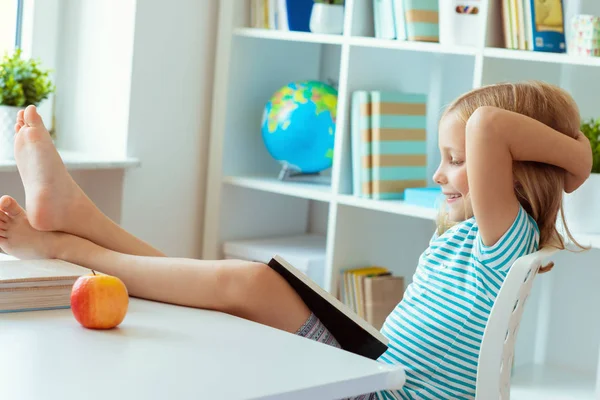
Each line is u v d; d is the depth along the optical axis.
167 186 2.82
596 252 2.55
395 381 1.11
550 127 1.61
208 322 1.32
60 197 1.76
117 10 2.69
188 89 2.83
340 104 2.62
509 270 1.44
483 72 2.35
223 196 2.91
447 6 2.40
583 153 1.59
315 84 2.81
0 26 2.72
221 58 2.86
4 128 2.40
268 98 3.01
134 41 2.65
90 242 1.73
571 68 2.57
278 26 2.79
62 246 1.72
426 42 2.47
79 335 1.18
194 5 2.80
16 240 1.75
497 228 1.52
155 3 2.69
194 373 1.03
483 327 1.54
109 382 0.97
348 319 1.43
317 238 3.15
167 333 1.23
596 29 2.20
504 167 1.51
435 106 2.89
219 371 1.04
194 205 2.92
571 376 2.52
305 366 1.09
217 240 2.91
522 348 2.64
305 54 3.11
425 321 1.59
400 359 1.59
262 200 3.05
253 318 1.51
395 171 2.62
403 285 2.71
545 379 2.46
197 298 1.52
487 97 1.65
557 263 2.62
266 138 2.83
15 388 0.92
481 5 2.32
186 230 2.91
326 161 2.83
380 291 2.64
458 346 1.56
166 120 2.78
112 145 2.71
